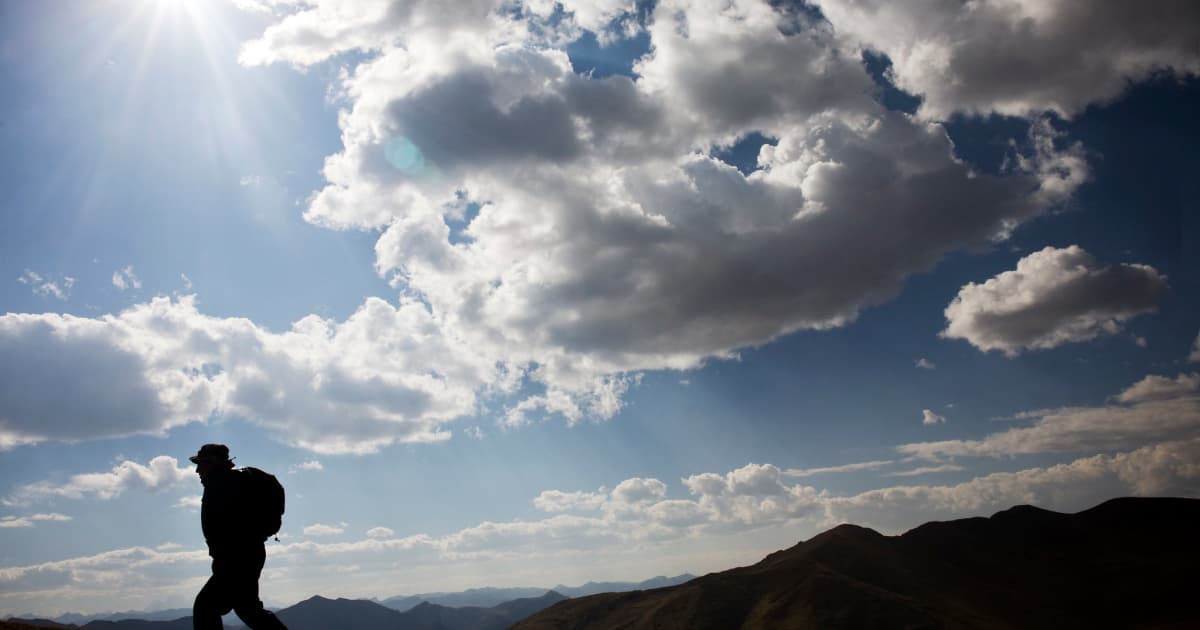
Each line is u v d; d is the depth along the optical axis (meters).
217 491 7.46
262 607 7.59
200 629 7.25
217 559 7.37
